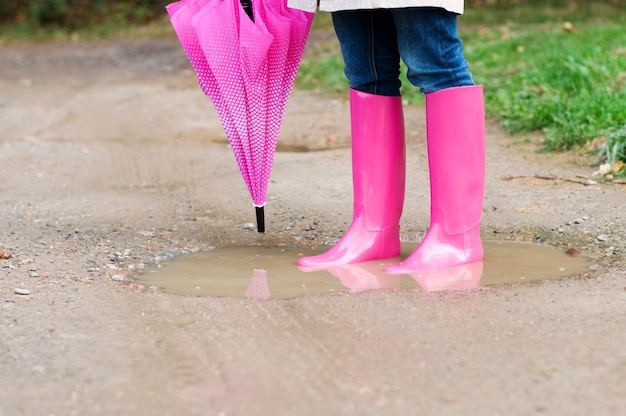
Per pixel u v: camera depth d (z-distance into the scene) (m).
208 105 9.62
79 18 21.12
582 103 6.64
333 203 4.90
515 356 2.52
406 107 8.54
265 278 3.51
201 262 3.80
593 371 2.41
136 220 4.65
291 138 7.50
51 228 4.48
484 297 3.07
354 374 2.46
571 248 3.78
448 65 3.40
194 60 3.62
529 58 9.54
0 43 19.45
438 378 2.40
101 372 2.53
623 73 7.34
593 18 14.89
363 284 3.36
